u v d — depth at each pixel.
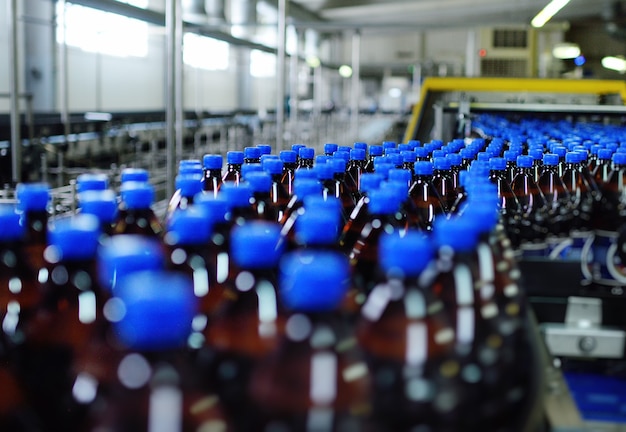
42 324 0.73
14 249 0.84
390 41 18.73
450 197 1.51
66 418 0.67
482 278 0.79
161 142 5.51
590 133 2.78
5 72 8.39
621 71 14.33
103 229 0.85
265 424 0.60
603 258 1.39
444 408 0.66
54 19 7.24
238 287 0.70
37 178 3.56
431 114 4.22
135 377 0.52
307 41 14.54
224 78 15.54
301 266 0.55
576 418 0.81
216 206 0.83
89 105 10.89
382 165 1.25
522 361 0.80
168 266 0.84
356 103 8.34
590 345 1.22
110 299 0.65
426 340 0.65
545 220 1.44
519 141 2.13
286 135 6.92
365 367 0.61
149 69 12.88
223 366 0.65
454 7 12.16
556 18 5.92
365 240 1.06
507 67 13.34
